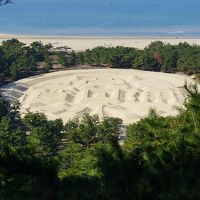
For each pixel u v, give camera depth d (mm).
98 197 25359
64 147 144000
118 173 26094
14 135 134125
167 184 25641
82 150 118000
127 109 190500
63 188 25906
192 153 27328
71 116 183625
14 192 24781
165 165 26594
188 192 24984
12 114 172625
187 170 26250
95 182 26531
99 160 26766
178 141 27984
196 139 27719
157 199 25188
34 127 143125
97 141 143125
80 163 76812
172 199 24922
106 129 143125
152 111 32031
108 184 25844
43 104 199625
